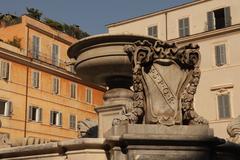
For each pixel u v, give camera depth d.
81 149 6.04
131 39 7.75
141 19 43.22
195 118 6.00
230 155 6.29
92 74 8.33
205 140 5.61
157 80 6.04
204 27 39.50
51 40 45.66
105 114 8.02
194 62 6.16
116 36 7.66
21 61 40.59
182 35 40.53
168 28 41.41
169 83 6.07
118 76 8.34
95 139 5.99
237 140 7.51
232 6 38.28
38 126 41.50
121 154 5.67
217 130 36.53
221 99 36.97
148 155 5.48
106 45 7.80
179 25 40.91
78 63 8.30
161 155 5.50
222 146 6.13
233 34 37.31
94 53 7.90
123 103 8.02
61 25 49.59
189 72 6.16
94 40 7.79
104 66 7.97
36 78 42.16
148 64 6.08
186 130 5.79
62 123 44.41
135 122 5.86
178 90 6.06
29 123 40.59
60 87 44.81
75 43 8.05
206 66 38.19
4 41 42.38
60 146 6.24
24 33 43.00
